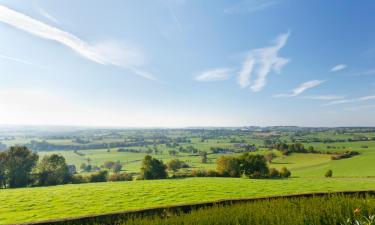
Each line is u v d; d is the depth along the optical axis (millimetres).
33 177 73812
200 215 12242
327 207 11922
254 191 38031
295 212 11539
